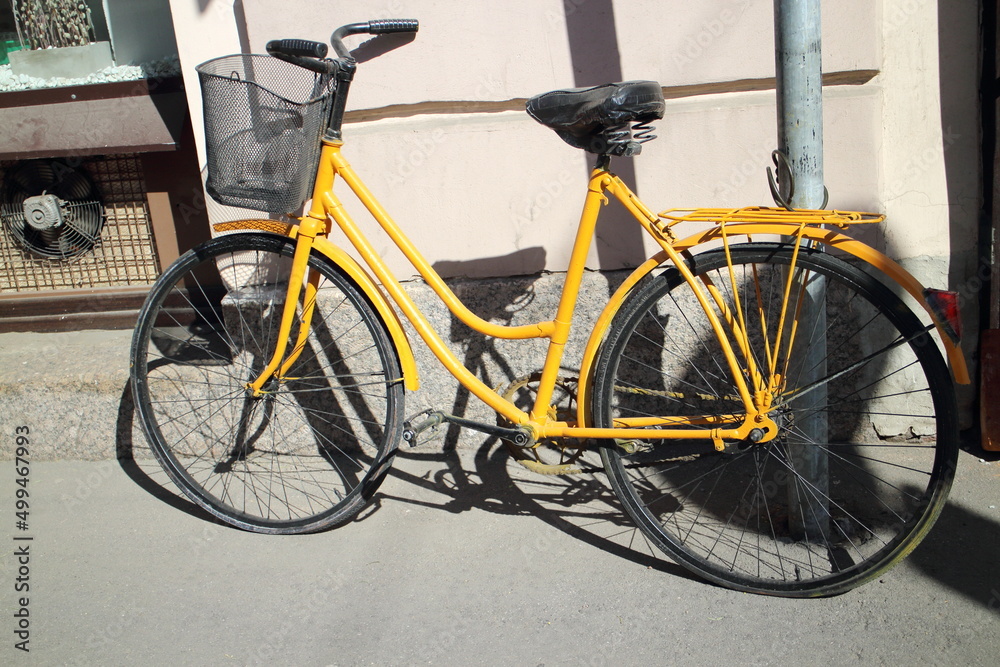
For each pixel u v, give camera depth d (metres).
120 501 2.81
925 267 2.72
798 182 2.07
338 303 2.89
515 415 2.26
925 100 2.62
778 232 1.98
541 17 2.61
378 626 2.09
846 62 2.53
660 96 1.98
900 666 1.84
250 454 3.06
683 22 2.56
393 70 2.70
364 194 2.29
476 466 2.89
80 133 3.23
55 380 3.05
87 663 2.00
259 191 2.18
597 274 2.79
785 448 2.27
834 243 1.96
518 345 2.86
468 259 2.85
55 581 2.35
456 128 2.74
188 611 2.19
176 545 2.52
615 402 2.91
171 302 3.47
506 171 2.76
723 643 1.96
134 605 2.22
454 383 2.93
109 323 3.56
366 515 2.62
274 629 2.10
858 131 2.60
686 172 2.69
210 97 2.12
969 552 2.24
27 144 3.26
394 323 2.33
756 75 2.57
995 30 2.52
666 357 2.83
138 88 3.27
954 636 1.92
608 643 1.98
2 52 3.48
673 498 2.60
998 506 2.44
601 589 2.19
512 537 2.46
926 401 2.80
